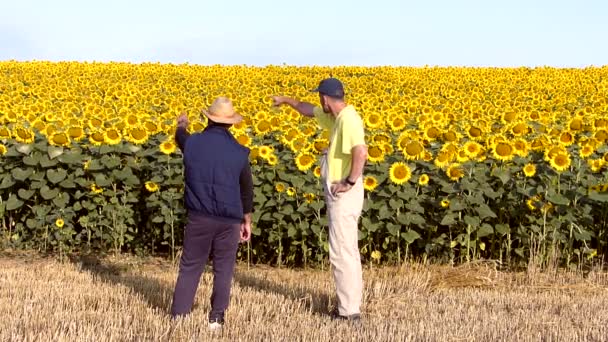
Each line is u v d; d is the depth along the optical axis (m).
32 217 10.11
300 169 8.96
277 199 9.20
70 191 10.00
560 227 9.02
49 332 5.59
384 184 9.09
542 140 9.50
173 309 6.12
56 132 9.82
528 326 6.18
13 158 9.94
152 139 10.52
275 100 6.93
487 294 7.38
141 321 6.13
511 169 9.19
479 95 20.66
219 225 5.93
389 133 11.48
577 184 9.05
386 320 6.38
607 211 9.16
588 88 22.48
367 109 14.92
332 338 5.76
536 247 8.92
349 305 6.29
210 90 22.33
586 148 9.23
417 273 8.43
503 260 9.25
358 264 6.32
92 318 6.12
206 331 5.84
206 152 5.90
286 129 10.66
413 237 8.78
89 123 10.74
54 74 27.39
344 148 6.01
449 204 8.89
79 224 10.16
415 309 6.77
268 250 9.59
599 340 5.86
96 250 9.93
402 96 19.69
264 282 7.97
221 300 6.04
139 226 10.14
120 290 7.23
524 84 24.94
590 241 9.28
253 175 9.29
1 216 9.95
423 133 10.66
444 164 9.04
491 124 12.96
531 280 8.28
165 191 9.62
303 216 9.19
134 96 19.06
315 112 6.68
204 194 5.91
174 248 9.70
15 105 14.87
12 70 28.17
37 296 6.84
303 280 8.27
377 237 9.13
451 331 5.98
